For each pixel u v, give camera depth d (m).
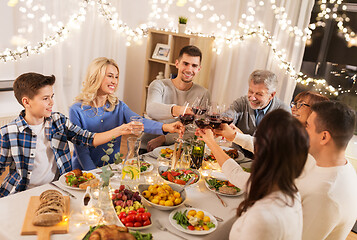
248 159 2.28
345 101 3.52
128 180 1.65
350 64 3.41
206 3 3.98
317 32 3.51
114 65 2.24
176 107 2.35
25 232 1.24
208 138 1.71
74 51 3.88
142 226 1.33
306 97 2.00
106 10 4.00
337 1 3.29
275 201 0.97
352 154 3.47
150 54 4.09
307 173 1.32
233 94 3.96
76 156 2.24
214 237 1.39
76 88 3.99
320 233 1.26
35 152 1.91
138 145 1.67
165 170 1.83
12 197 1.49
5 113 3.46
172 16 4.25
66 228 1.28
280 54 3.48
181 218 1.40
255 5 3.65
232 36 3.75
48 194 1.45
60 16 3.64
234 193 1.71
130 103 4.91
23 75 1.80
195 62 2.69
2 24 3.25
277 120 0.95
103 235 1.03
